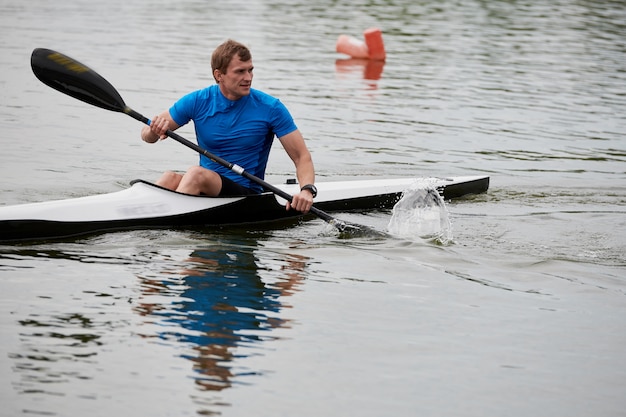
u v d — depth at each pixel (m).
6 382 10.54
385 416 10.22
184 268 14.81
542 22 55.66
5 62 36.75
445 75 38.81
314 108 31.42
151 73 35.94
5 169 21.69
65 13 52.78
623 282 14.99
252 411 10.16
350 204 20.06
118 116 29.28
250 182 18.31
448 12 59.75
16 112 28.78
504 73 39.47
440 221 18.36
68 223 16.33
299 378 11.02
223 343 11.87
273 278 14.53
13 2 56.16
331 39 47.91
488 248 16.70
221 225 17.77
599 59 43.47
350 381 11.02
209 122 17.83
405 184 21.00
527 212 19.73
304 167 17.72
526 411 10.50
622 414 10.52
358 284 14.46
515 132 28.91
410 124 29.59
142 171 22.72
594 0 67.25
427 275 15.05
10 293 13.23
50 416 9.87
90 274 14.27
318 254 16.02
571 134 28.84
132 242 16.17
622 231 18.20
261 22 52.88
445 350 12.05
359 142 26.81
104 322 12.34
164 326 12.30
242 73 17.20
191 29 48.91
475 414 10.38
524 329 12.88
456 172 23.80
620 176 23.80
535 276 15.20
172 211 17.30
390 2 64.06
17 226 15.89
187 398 10.38
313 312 13.13
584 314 13.52
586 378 11.41
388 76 38.38
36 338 11.73
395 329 12.67
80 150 24.48
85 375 10.80
